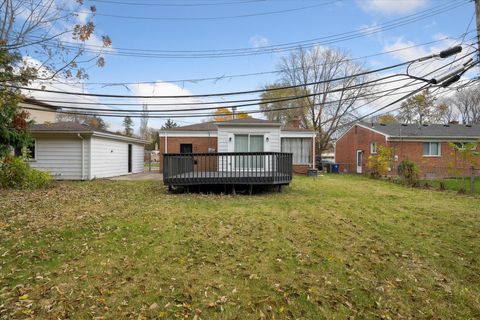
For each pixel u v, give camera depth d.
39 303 3.08
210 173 10.79
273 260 4.19
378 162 16.98
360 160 24.03
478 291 3.45
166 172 10.04
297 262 4.13
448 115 34.44
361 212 6.96
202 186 10.59
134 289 3.39
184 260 4.17
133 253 4.40
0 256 4.24
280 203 8.04
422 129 21.81
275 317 2.92
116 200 8.49
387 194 10.16
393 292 3.41
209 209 7.16
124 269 3.89
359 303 3.18
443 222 6.10
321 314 2.98
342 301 3.20
